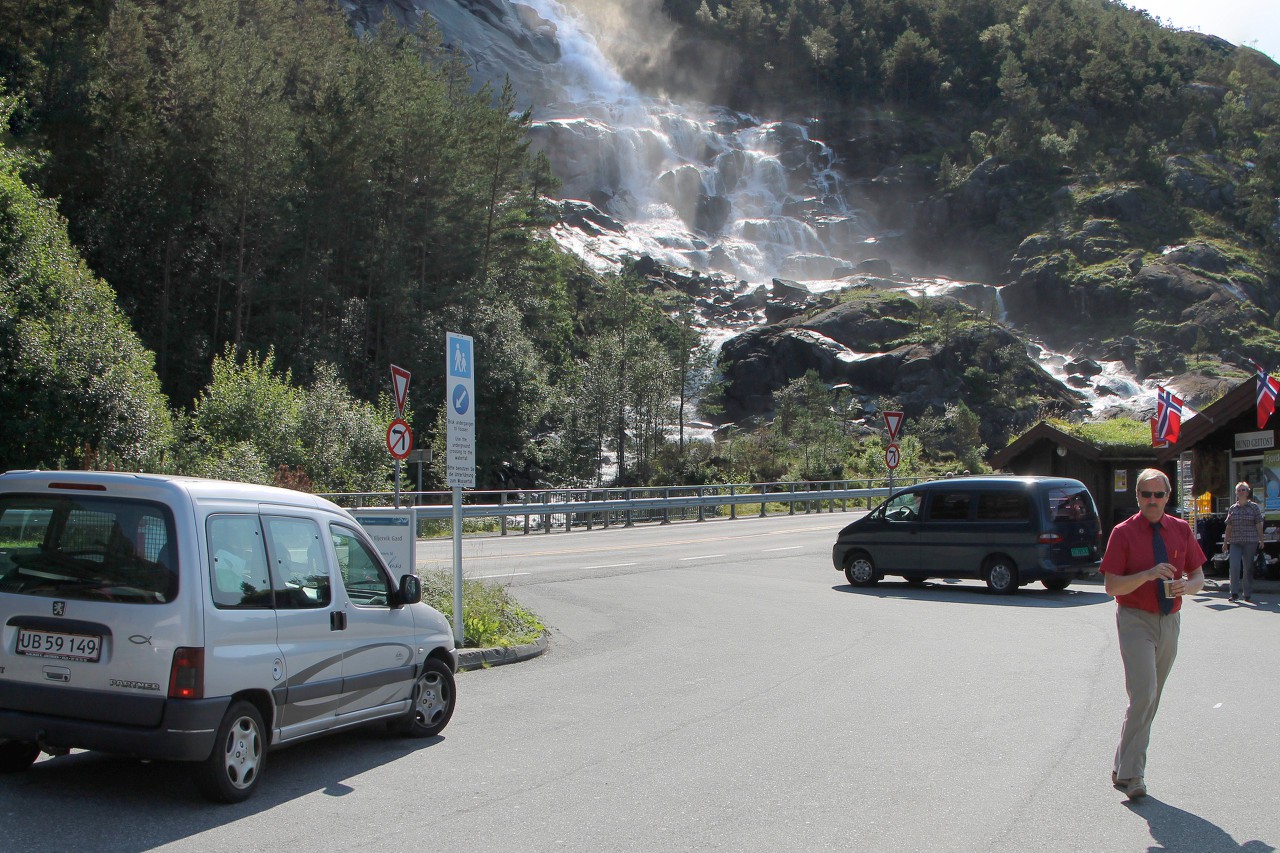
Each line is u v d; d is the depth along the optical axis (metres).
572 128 147.88
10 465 23.34
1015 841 5.50
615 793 6.43
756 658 11.56
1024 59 193.88
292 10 94.12
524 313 69.31
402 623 7.81
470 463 11.74
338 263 60.22
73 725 5.94
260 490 6.84
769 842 5.49
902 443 64.12
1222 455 19.55
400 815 5.99
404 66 67.06
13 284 24.67
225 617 6.16
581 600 16.80
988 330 109.69
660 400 63.19
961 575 18.06
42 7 57.78
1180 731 7.97
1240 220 153.88
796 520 37.84
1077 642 12.52
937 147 177.88
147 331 53.00
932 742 7.68
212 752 6.00
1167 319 126.38
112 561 6.12
